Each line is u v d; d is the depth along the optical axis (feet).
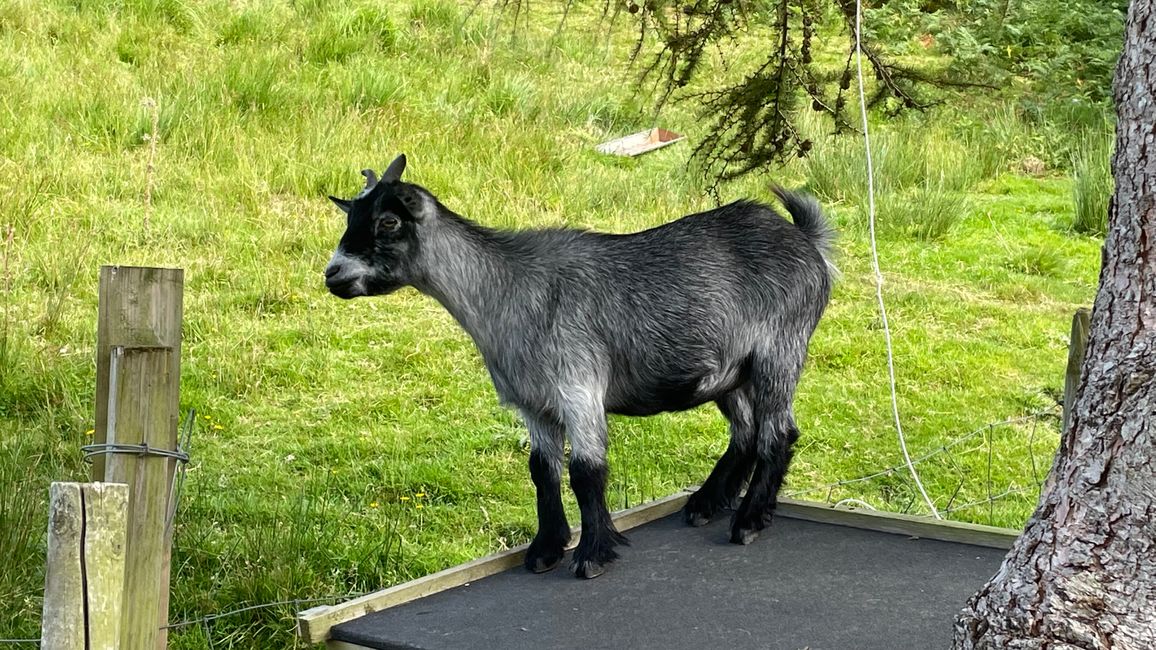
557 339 16.08
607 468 16.22
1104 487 10.66
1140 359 10.55
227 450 23.61
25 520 18.30
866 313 31.22
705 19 17.53
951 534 17.28
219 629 17.22
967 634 11.41
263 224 33.32
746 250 16.97
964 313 31.40
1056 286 33.37
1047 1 44.09
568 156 39.91
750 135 17.85
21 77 38.34
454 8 48.65
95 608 10.23
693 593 15.25
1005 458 24.91
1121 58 11.03
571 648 13.58
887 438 25.63
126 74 40.04
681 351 16.43
